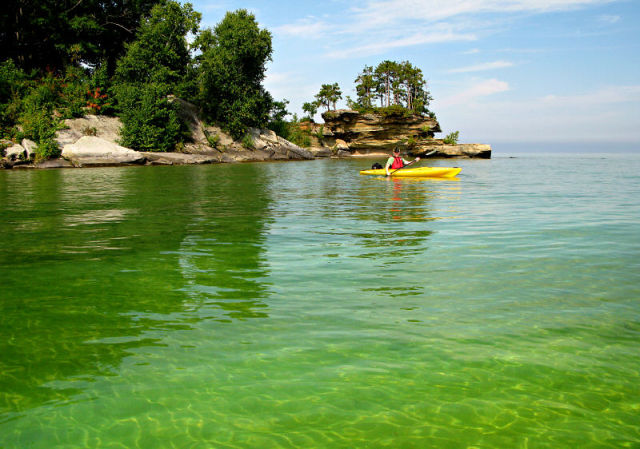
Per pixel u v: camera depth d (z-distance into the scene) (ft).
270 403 8.16
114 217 28.96
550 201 36.65
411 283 14.74
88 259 18.28
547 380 8.87
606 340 10.52
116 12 143.74
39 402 8.27
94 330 11.29
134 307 12.82
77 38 129.18
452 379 8.91
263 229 24.64
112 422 7.68
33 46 124.26
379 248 19.85
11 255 18.98
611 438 7.25
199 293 13.96
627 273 15.72
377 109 254.88
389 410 7.96
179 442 7.17
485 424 7.59
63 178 63.00
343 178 64.64
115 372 9.25
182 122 125.70
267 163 124.47
